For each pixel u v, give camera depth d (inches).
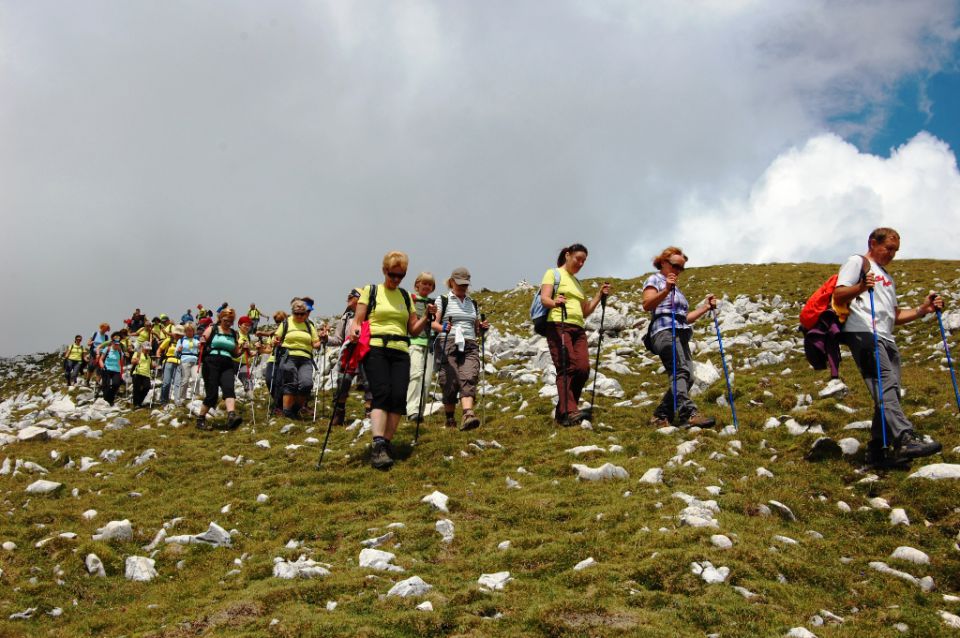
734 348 826.8
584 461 458.9
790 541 323.6
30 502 498.9
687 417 506.0
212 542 382.9
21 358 2443.4
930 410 483.5
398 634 256.5
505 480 440.5
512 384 791.1
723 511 358.3
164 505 466.3
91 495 507.5
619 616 258.7
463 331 578.6
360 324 502.9
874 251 418.6
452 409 587.2
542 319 564.7
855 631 252.7
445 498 398.9
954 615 269.1
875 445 411.2
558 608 263.3
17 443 703.7
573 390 557.6
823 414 490.0
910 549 319.9
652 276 530.6
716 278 1637.6
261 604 288.7
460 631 256.4
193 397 906.1
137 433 720.3
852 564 313.7
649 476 404.5
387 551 339.0
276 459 560.1
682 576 285.4
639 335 1023.6
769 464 433.4
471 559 326.0
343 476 477.4
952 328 764.6
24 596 328.2
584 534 341.1
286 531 390.6
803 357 722.8
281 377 752.3
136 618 301.6
